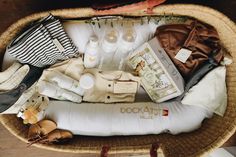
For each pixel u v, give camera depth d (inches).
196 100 67.2
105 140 68.5
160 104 68.4
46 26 58.9
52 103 66.9
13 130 65.6
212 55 63.4
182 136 68.7
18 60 62.3
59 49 62.3
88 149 66.0
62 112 66.4
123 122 67.1
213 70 64.8
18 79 62.4
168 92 67.3
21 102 64.6
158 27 64.6
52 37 60.4
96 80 67.8
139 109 67.6
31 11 68.9
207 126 68.6
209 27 63.3
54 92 65.9
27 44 59.2
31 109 64.4
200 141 66.2
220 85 66.0
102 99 68.6
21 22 59.0
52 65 65.9
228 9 70.5
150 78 67.1
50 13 58.8
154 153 64.5
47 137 65.8
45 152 79.6
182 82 66.5
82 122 66.7
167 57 65.4
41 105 65.6
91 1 67.9
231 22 59.4
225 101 67.0
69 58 66.1
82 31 63.4
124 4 59.4
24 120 65.0
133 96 68.9
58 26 59.6
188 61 65.0
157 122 67.5
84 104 68.0
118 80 67.9
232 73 66.4
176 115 67.5
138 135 69.0
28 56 61.0
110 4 60.3
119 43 64.9
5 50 62.9
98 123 66.9
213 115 68.8
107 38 63.3
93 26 63.7
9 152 78.5
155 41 64.4
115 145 66.4
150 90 68.3
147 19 64.0
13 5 68.4
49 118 66.0
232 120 64.7
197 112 67.7
